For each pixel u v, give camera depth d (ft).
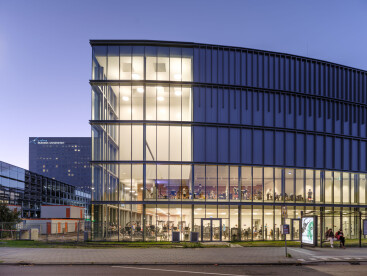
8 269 53.21
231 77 119.96
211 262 60.49
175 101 115.65
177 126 115.14
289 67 127.13
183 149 114.21
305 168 124.98
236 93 120.16
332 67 134.51
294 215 120.37
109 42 114.62
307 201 123.54
